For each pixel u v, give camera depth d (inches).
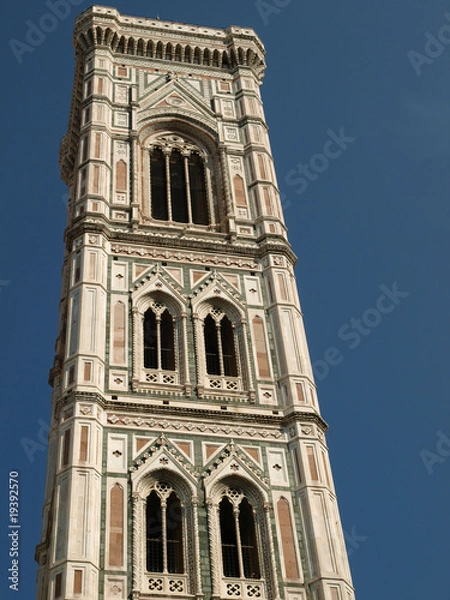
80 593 1678.2
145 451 1942.7
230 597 1759.4
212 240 2480.3
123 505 1844.2
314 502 1914.4
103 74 2886.3
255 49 3112.7
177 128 2832.2
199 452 1971.0
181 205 2662.4
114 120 2765.7
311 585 1796.3
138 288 2279.8
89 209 2443.4
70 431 1937.7
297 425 2049.7
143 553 1787.6
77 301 2212.1
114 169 2613.2
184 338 2193.7
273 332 2267.5
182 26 3134.8
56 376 2600.9
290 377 2148.1
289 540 1860.2
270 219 2544.3
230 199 2608.3
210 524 1849.2
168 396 2071.9
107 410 2004.2
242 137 2829.7
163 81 2950.3
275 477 1964.8
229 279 2372.0
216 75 3038.9
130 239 2405.3
